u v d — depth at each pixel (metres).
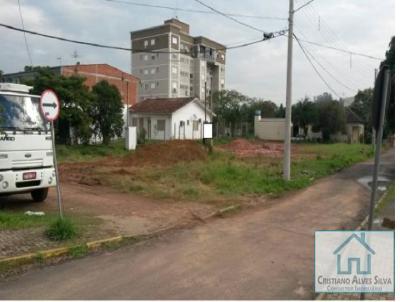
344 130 56.16
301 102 57.59
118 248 7.38
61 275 5.97
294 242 7.88
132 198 12.34
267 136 60.56
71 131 28.86
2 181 9.59
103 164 21.48
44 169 10.55
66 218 8.24
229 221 9.78
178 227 9.01
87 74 54.53
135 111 47.59
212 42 96.62
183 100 47.22
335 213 10.87
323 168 21.45
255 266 6.45
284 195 13.90
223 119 63.06
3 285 5.57
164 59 86.06
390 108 19.28
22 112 10.15
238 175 16.80
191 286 5.59
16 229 7.84
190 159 22.95
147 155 23.48
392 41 21.81
